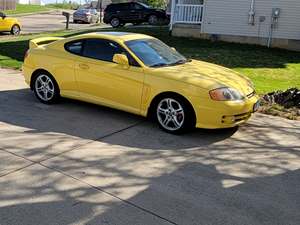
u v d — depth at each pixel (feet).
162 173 16.57
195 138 20.92
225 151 19.33
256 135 21.88
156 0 170.09
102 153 18.44
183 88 20.49
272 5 61.46
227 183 15.89
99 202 14.03
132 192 14.84
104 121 23.06
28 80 26.73
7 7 172.04
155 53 23.49
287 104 28.30
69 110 24.94
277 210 13.99
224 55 50.72
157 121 21.84
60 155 18.03
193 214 13.50
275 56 53.11
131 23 100.37
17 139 19.80
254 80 37.68
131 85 22.12
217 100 19.99
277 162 18.25
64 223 12.70
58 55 25.03
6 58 44.83
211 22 65.36
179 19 67.87
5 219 12.85
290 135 22.13
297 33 61.26
